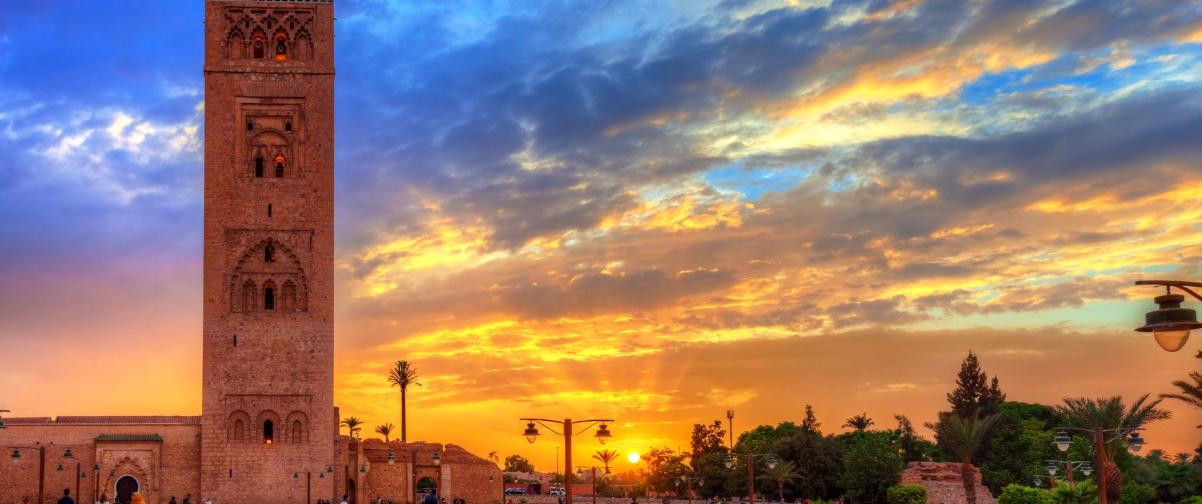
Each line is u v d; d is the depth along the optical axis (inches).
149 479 4488.2
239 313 4539.9
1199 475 5049.2
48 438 4468.5
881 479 5753.0
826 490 6127.0
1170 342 807.1
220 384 4488.2
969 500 4480.8
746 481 6254.9
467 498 5433.1
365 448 5324.8
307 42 4692.4
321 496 4471.0
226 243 4566.9
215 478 4434.1
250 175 4608.8
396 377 7495.1
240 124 4626.0
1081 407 4013.3
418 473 5364.2
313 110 4655.5
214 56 4635.8
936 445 7755.9
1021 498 4020.7
